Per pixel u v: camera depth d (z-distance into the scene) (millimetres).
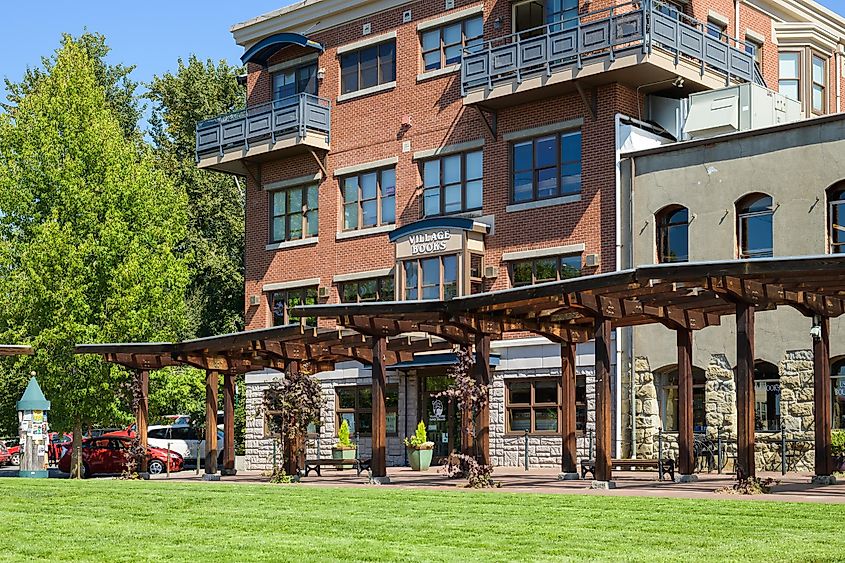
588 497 19531
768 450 29875
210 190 60438
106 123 38281
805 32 39156
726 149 30938
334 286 40750
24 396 35688
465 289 35250
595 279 21703
